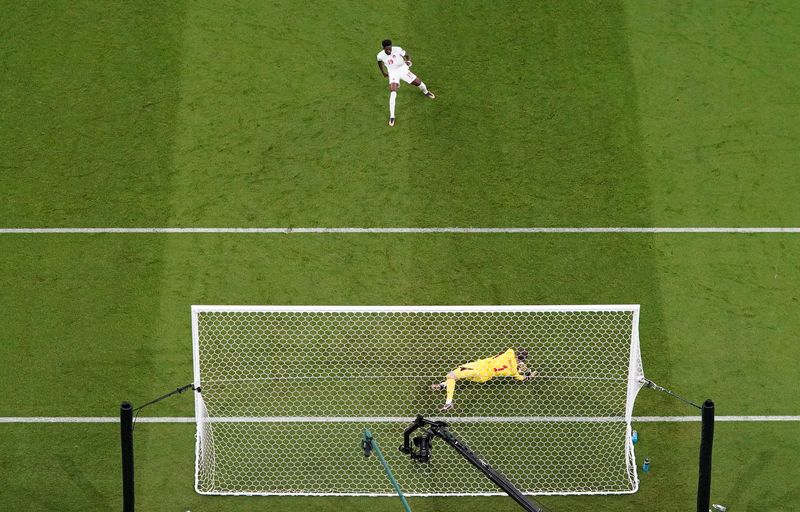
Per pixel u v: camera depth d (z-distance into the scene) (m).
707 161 70.81
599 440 62.12
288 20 76.50
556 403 63.16
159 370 63.81
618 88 73.56
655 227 68.44
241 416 62.72
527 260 67.31
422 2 77.31
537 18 76.56
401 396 63.25
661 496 60.22
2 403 62.66
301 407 63.00
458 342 64.81
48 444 61.44
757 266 67.19
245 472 61.12
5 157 70.88
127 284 66.50
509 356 62.81
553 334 65.12
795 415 62.44
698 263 67.25
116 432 61.91
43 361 64.00
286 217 68.75
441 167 70.62
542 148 71.25
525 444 62.00
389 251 67.62
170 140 71.56
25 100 73.19
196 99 73.19
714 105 72.94
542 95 73.38
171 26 76.19
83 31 76.00
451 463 61.56
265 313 65.75
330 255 67.50
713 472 60.75
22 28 76.12
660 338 64.94
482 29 76.06
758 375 63.69
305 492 60.56
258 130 72.00
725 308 65.81
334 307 60.69
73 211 68.88
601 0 77.38
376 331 65.12
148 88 73.62
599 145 71.38
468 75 74.19
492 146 71.38
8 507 59.56
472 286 66.38
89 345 64.50
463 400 63.22
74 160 70.81
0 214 68.75
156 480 60.56
